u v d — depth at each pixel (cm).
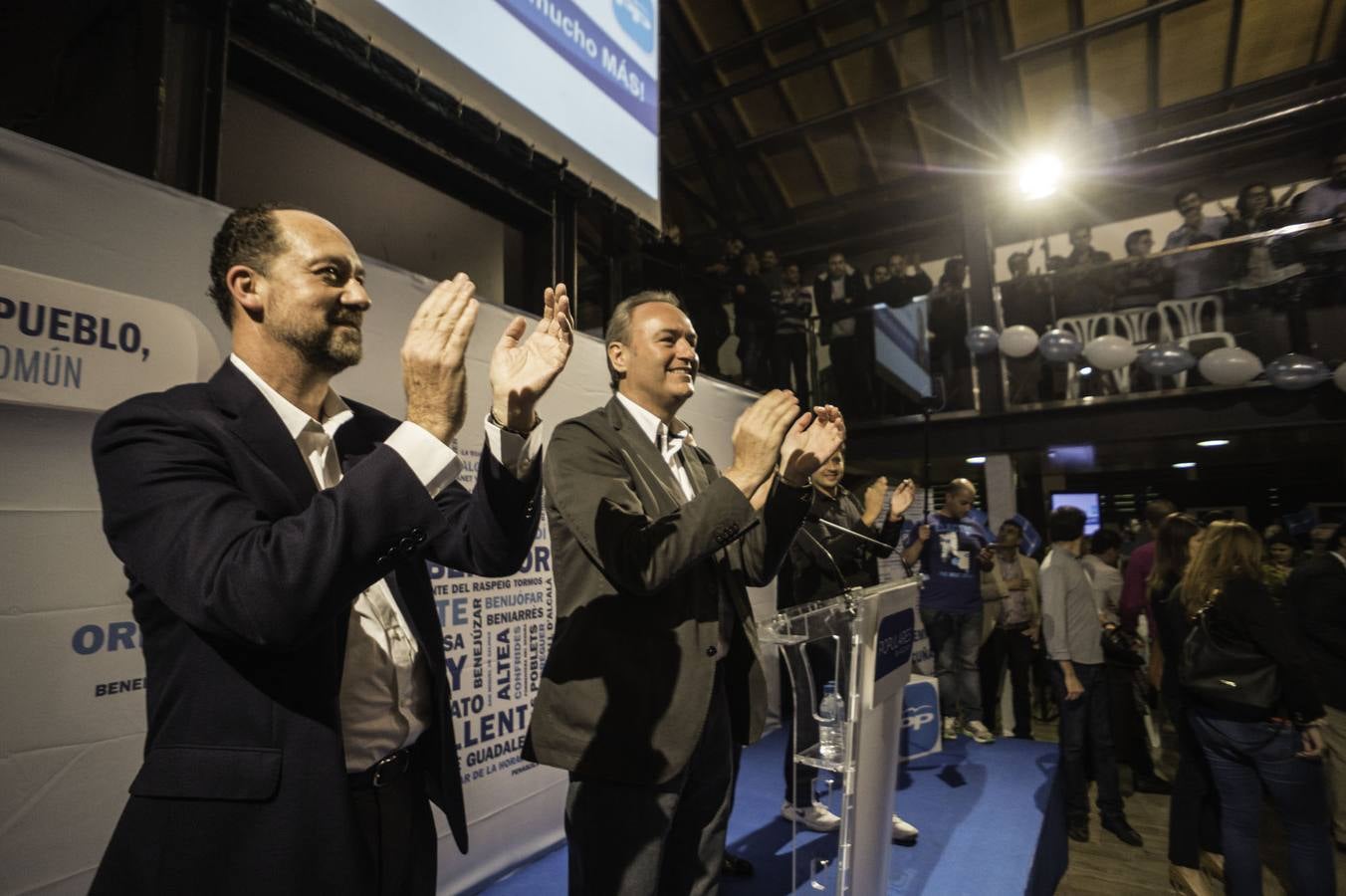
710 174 843
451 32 252
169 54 219
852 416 662
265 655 71
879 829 139
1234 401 539
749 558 140
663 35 745
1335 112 579
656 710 115
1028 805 274
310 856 67
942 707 402
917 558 372
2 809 122
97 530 135
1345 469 766
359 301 86
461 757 201
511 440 89
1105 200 727
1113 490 953
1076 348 569
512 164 344
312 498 80
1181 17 640
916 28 690
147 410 73
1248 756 206
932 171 813
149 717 71
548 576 234
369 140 305
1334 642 278
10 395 124
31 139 129
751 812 261
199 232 153
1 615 123
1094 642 311
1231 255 532
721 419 378
